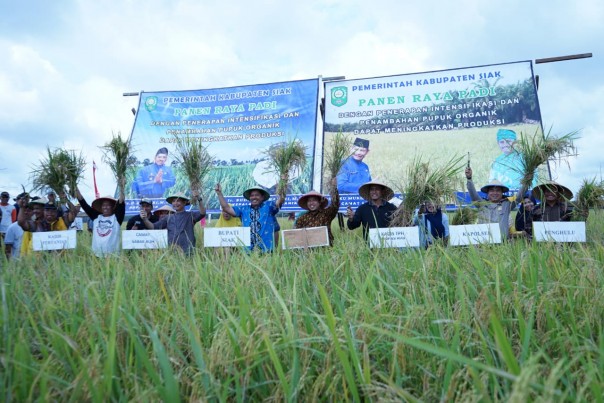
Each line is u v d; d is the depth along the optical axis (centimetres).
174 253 613
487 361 219
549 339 262
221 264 481
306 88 1689
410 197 661
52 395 208
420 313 282
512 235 748
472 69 1554
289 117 1675
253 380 231
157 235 700
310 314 291
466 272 389
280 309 305
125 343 275
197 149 820
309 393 215
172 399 194
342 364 212
